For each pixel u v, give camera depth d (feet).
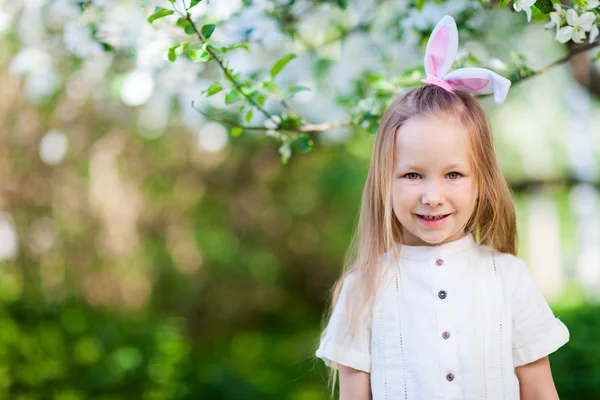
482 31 10.17
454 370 5.96
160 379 15.42
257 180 26.30
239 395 18.62
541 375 6.24
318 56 11.26
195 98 11.49
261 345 26.58
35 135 18.07
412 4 8.84
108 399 14.73
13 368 14.25
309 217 29.55
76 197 19.75
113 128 19.30
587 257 37.52
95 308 18.54
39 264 18.65
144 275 22.24
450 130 5.88
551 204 39.73
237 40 8.60
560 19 6.26
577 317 17.12
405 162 5.91
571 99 25.67
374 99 7.99
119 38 8.72
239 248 26.61
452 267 6.22
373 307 6.22
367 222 6.37
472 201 5.99
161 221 23.38
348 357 6.23
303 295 30.96
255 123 11.44
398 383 6.05
